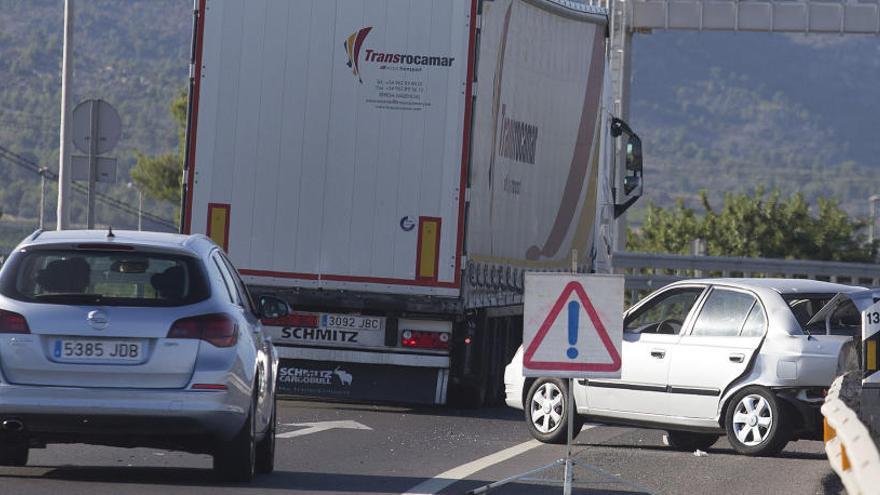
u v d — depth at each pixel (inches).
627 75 4569.4
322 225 2038.6
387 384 2080.5
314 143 2038.6
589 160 2635.3
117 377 1274.6
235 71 2046.0
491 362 2239.2
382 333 2071.9
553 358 1315.2
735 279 1724.9
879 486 742.5
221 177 2049.7
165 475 1375.5
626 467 1550.2
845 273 4569.4
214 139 2049.7
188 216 2050.9
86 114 2694.4
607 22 2635.3
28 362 1272.1
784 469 1545.3
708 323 1695.4
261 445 1422.2
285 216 2043.6
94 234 1359.5
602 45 2642.7
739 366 1649.9
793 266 4463.6
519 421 2028.8
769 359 1637.6
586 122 2591.0
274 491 1300.4
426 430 1859.0
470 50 2020.2
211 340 1293.1
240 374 1306.6
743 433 1647.4
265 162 2043.6
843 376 1360.7
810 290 1686.8
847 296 1557.6
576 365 1316.4
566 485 1305.4
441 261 2022.6
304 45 2041.1
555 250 2486.5
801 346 1626.5
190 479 1353.3
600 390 1752.0
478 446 1716.3
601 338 1315.2
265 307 1470.2
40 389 1267.2
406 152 2026.3
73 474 1362.0
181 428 1279.5
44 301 1285.7
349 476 1418.6
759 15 4753.9
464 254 2021.4
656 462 1595.7
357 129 2033.7
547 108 2374.5
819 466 1573.6
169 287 1304.1
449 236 2022.6
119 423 1272.1
